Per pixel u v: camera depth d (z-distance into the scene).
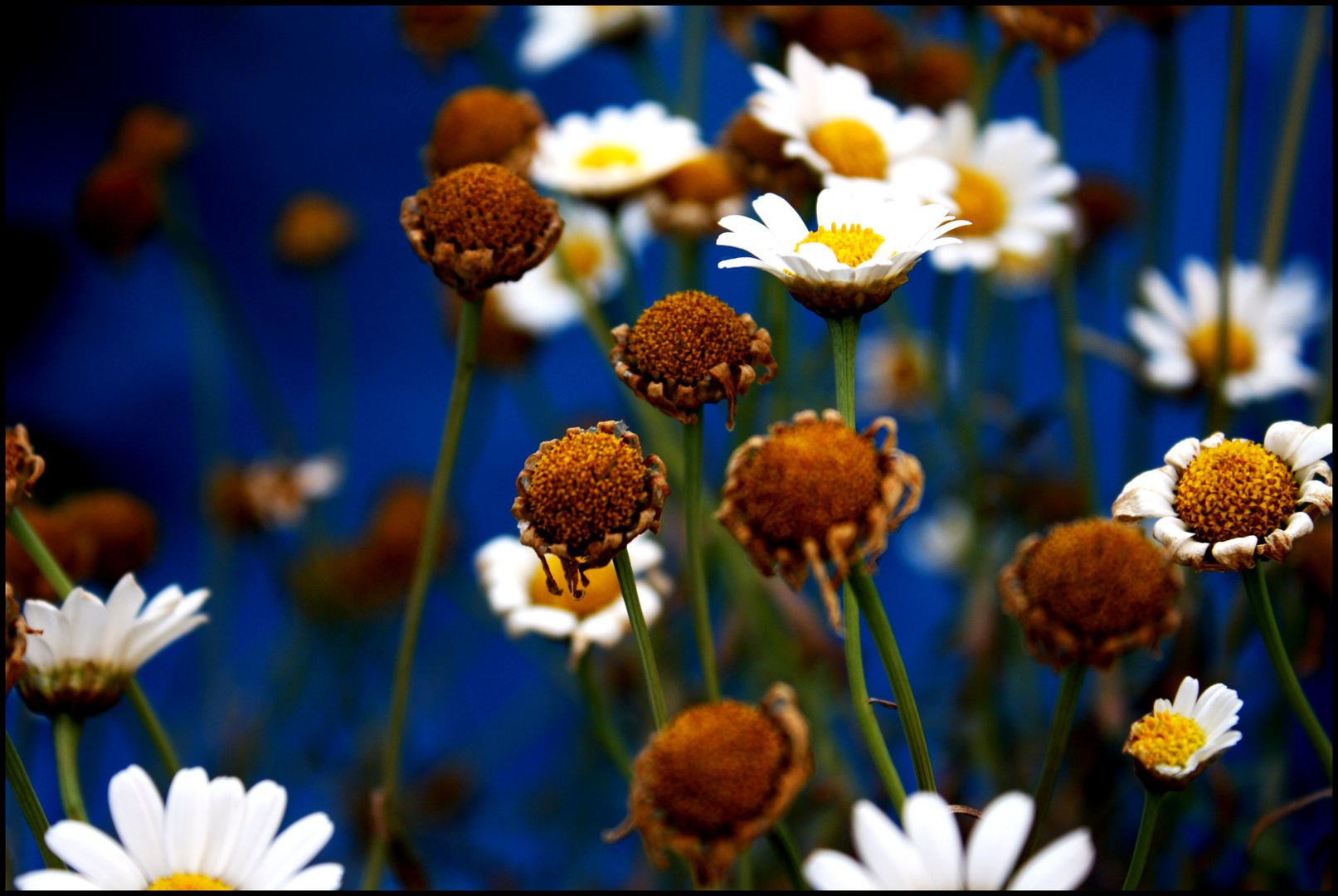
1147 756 0.43
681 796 0.42
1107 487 0.92
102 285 1.09
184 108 1.12
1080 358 0.65
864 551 0.43
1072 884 0.41
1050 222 0.62
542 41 0.77
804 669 0.57
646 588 0.52
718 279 1.03
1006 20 0.58
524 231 0.48
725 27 0.71
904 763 0.67
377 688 0.85
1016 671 0.65
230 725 0.72
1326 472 0.44
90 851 0.43
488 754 0.77
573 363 1.14
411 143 1.17
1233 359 0.66
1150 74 0.78
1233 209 0.57
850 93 0.55
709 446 0.65
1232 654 0.57
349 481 0.99
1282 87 0.78
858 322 0.45
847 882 0.41
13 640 0.44
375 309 1.18
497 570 0.52
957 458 0.71
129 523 0.56
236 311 0.87
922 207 0.46
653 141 0.60
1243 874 0.56
